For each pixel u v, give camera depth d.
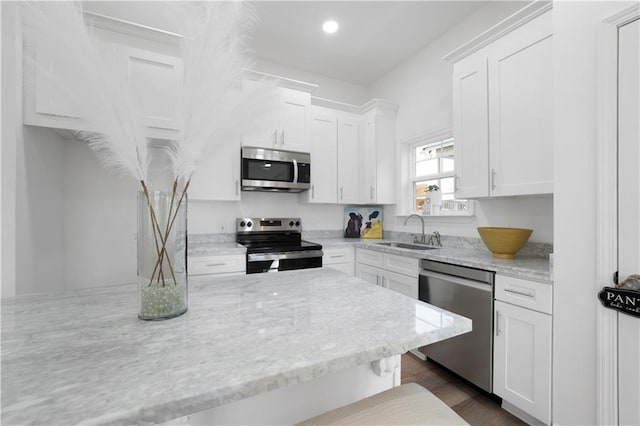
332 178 3.27
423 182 3.26
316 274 1.34
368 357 0.63
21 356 0.58
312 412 0.92
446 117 2.81
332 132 3.29
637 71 1.13
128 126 0.74
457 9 2.50
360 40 2.93
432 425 0.69
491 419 1.64
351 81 3.77
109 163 0.75
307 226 3.45
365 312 0.85
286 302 0.93
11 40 1.53
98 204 2.38
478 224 2.50
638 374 1.14
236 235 3.05
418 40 2.93
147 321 0.76
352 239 3.47
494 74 1.96
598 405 1.25
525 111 1.79
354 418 0.72
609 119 1.21
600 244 1.24
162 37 2.13
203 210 2.92
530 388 1.53
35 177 1.79
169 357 0.58
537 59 1.73
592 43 1.29
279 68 3.36
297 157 2.96
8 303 0.90
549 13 1.67
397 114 3.40
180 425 0.70
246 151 2.73
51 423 0.40
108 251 2.41
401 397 0.80
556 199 1.42
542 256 2.02
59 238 2.16
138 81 2.05
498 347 1.70
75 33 0.64
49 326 0.73
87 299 0.95
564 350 1.38
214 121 0.78
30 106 1.66
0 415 0.41
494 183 1.96
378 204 3.56
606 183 1.21
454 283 1.97
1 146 1.51
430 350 2.16
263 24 2.67
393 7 2.47
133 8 2.26
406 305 0.91
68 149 2.28
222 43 0.77
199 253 2.38
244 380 0.51
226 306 0.89
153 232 0.78
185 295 0.83
